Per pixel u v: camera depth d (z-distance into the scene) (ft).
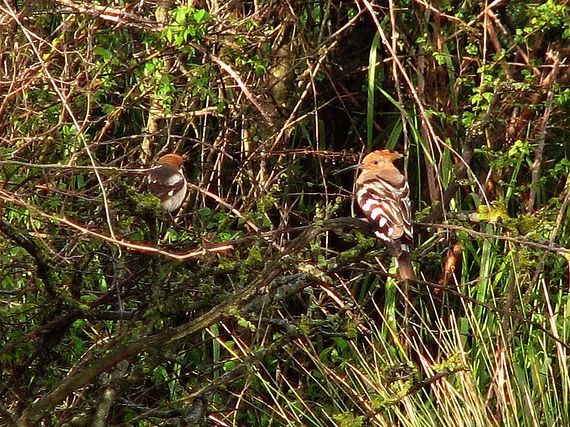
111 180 29.78
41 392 32.94
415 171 46.03
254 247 28.76
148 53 40.27
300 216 43.75
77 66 41.52
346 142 48.16
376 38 43.96
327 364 40.19
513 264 36.88
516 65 43.62
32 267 32.12
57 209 33.12
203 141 43.50
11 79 37.65
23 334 30.60
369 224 30.50
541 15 40.16
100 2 42.91
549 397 35.73
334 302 41.81
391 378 29.81
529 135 44.06
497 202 28.84
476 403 34.09
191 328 28.09
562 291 41.22
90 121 39.60
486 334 38.96
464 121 39.99
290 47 45.27
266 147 43.45
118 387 29.55
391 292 40.34
